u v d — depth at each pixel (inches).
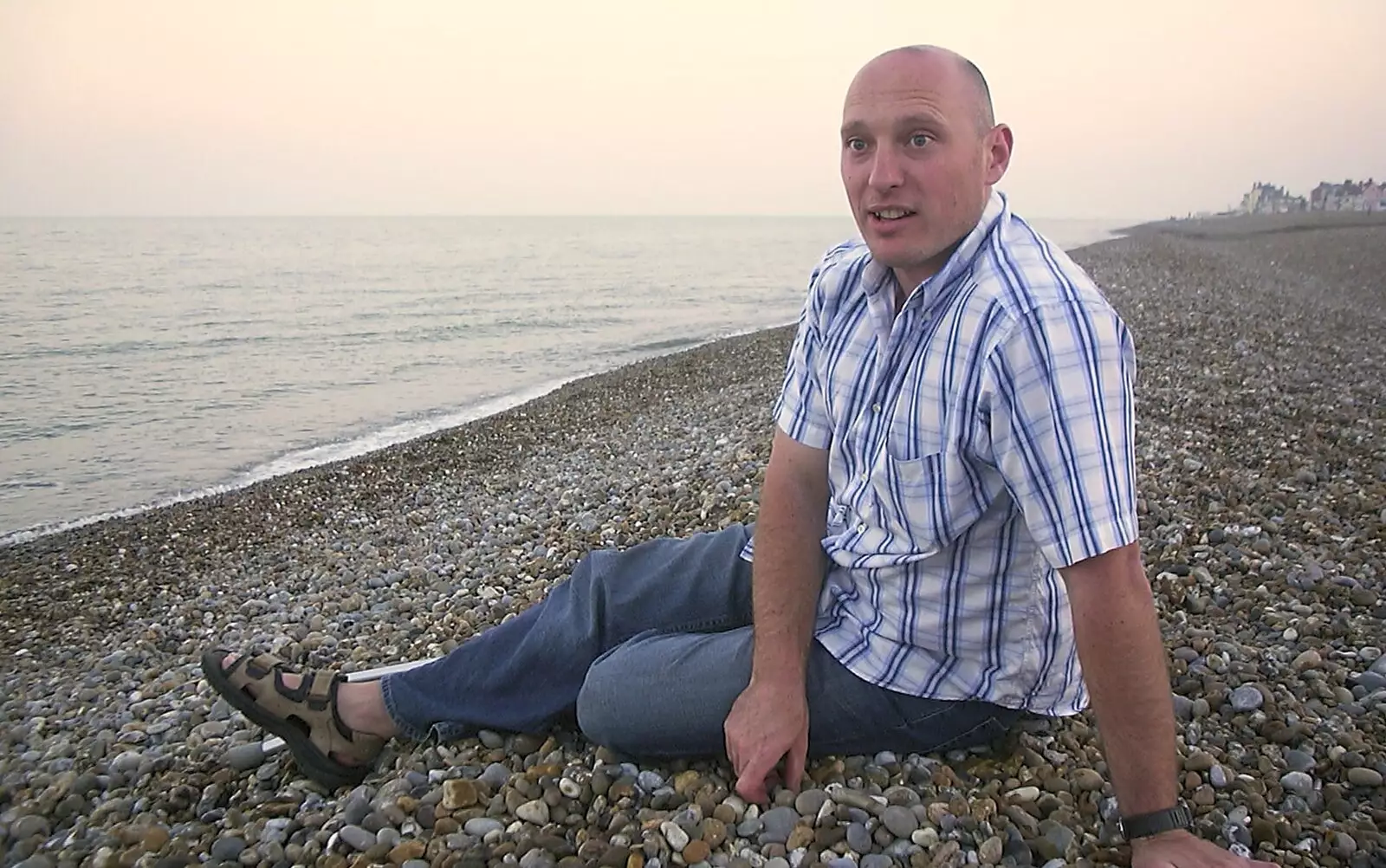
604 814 106.8
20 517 412.8
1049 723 120.8
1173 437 300.4
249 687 120.7
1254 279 1023.6
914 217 92.6
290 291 1652.3
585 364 869.8
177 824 120.3
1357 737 118.9
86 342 984.9
